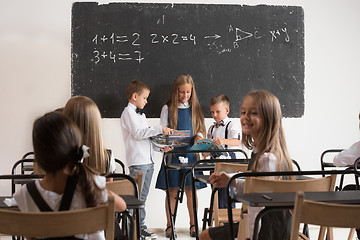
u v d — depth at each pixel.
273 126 1.84
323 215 1.32
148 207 4.05
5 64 3.90
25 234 1.25
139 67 4.04
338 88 4.23
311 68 4.21
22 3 3.92
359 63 4.25
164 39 4.06
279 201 1.46
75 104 1.87
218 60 4.12
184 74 4.08
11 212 1.24
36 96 3.94
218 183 1.90
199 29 4.10
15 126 3.91
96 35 3.99
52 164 1.30
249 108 1.89
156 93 4.05
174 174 3.79
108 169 2.03
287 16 4.18
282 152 1.85
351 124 4.25
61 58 3.96
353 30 4.25
